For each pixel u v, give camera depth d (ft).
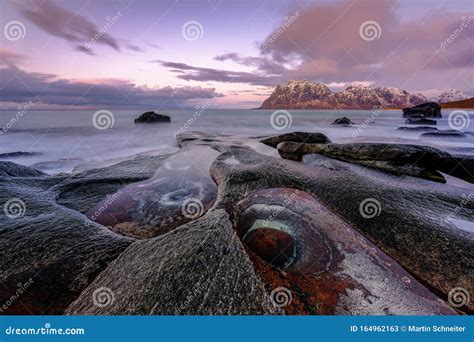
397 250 17.92
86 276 15.51
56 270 15.81
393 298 14.11
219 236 15.98
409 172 33.68
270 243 18.35
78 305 13.70
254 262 16.47
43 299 14.23
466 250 17.48
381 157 36.40
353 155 39.14
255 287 13.89
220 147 53.47
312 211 22.66
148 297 12.90
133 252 16.78
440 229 19.85
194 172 37.45
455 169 34.68
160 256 15.15
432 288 14.93
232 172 31.42
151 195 29.25
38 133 98.07
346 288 14.62
